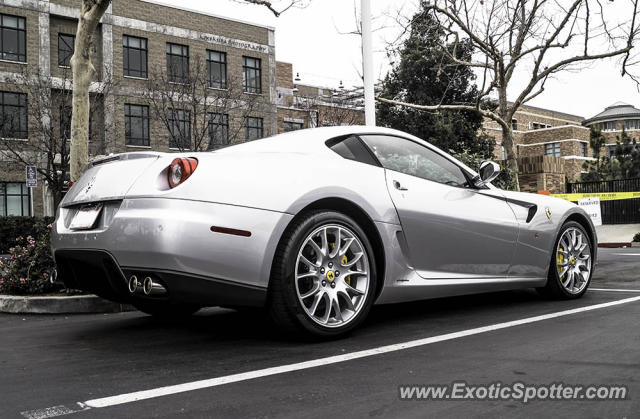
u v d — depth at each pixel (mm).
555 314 3830
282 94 43438
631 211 17281
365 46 7066
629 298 4574
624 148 26844
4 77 21375
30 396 2189
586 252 4711
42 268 5074
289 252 2928
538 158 16547
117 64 24188
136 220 2725
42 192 21938
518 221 4172
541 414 1885
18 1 22047
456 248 3738
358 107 36250
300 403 2023
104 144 21250
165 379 2391
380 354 2760
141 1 25125
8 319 4406
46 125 18984
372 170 3455
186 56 26562
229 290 2795
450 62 9648
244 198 2840
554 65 8453
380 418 1861
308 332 3002
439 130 22281
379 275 3389
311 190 3041
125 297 3205
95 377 2461
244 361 2678
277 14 7008
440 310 4117
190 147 21031
